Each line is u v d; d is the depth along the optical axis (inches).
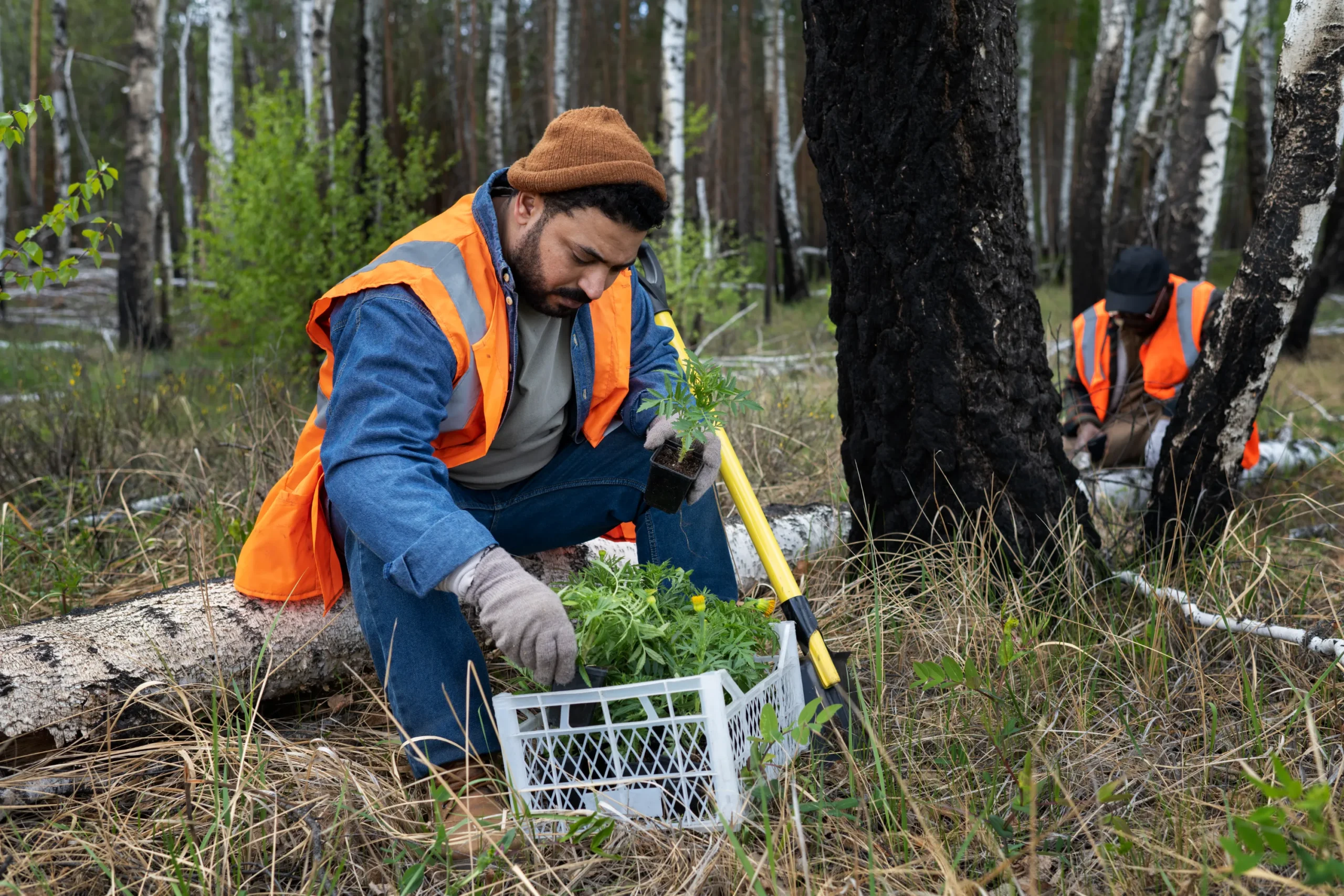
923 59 93.5
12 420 181.6
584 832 65.5
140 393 195.0
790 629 78.7
